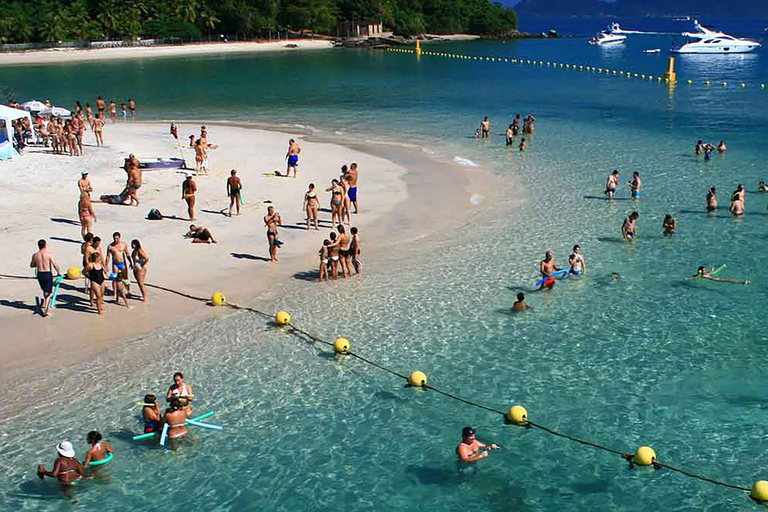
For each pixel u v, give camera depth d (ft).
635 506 44.14
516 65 366.43
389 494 45.29
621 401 54.60
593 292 73.51
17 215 92.27
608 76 300.20
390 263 81.92
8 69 342.44
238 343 63.36
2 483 45.62
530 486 45.96
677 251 84.28
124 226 90.12
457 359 60.80
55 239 84.38
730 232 90.27
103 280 67.31
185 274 77.10
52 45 422.00
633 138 153.58
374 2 537.24
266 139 156.87
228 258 81.87
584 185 114.32
